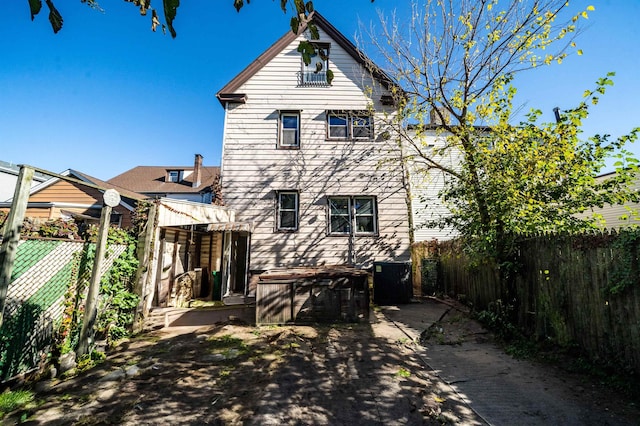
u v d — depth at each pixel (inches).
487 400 121.4
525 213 193.6
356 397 124.8
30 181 135.9
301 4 72.1
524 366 156.8
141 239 238.7
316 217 390.6
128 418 110.7
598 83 169.3
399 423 106.0
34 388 135.6
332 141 408.8
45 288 154.2
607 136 174.7
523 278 202.5
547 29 208.5
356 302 251.8
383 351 181.2
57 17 52.8
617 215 384.5
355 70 424.8
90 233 184.2
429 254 417.4
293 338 207.0
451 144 249.1
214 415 112.2
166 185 1033.5
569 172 188.7
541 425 103.3
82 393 130.5
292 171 399.9
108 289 201.0
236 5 68.4
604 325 143.8
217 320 268.2
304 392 129.4
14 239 128.4
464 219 244.8
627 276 129.8
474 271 286.0
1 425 107.1
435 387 133.6
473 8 232.5
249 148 402.6
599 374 137.6
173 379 144.1
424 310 300.5
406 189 398.0
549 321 178.9
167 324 249.6
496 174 205.5
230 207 387.9
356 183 399.9
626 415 107.8
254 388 133.7
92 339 177.9
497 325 212.2
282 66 425.1
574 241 163.0
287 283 251.6
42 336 151.3
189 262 418.3
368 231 395.5
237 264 424.5
